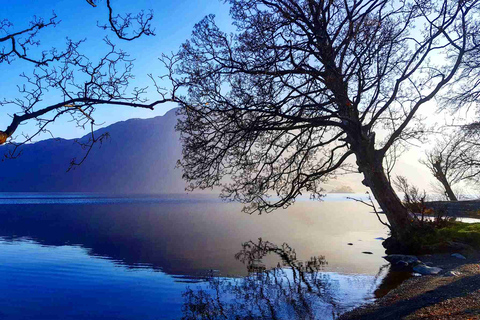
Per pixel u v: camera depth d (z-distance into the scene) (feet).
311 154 52.70
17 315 31.76
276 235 93.25
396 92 44.24
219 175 43.27
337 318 26.50
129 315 31.04
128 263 56.13
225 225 127.65
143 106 12.62
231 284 40.98
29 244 79.71
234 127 38.83
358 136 45.55
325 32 38.40
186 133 38.65
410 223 50.16
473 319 18.39
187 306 32.89
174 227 120.26
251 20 38.11
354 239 82.79
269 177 49.39
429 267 39.93
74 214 199.93
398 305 25.95
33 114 10.43
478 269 33.94
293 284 39.37
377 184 49.11
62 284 43.01
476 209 100.58
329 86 37.76
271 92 36.55
